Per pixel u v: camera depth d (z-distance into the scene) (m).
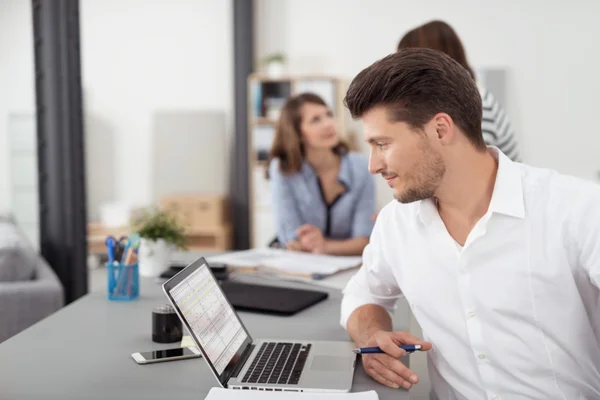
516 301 1.18
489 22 5.75
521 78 5.73
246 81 5.89
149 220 2.12
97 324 1.59
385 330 1.38
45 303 2.83
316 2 5.98
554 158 5.73
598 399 1.22
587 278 1.15
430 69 1.10
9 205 5.86
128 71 6.29
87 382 1.22
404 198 1.16
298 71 6.05
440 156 1.13
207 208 5.87
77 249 3.37
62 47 3.27
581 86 5.66
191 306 1.20
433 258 1.26
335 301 1.81
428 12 5.83
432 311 1.29
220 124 6.11
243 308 1.71
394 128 1.11
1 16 6.03
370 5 5.91
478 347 1.22
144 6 6.25
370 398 1.10
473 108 1.14
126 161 6.34
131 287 1.81
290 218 2.65
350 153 2.70
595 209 1.13
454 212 1.23
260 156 5.75
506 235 1.17
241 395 1.11
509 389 1.22
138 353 1.37
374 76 1.11
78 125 3.35
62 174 3.32
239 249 5.99
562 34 5.65
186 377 1.25
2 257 2.85
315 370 1.24
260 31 6.06
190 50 6.23
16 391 1.18
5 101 6.04
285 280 2.05
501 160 1.19
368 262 1.45
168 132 6.14
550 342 1.19
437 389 1.36
